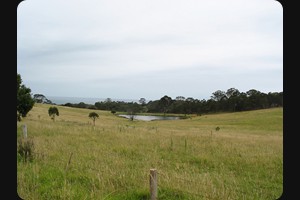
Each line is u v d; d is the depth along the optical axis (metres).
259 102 83.69
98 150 12.10
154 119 91.94
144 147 13.91
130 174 8.22
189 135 21.20
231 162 11.48
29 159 9.52
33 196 6.56
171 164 10.87
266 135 31.69
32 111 57.38
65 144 13.02
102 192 6.80
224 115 82.19
